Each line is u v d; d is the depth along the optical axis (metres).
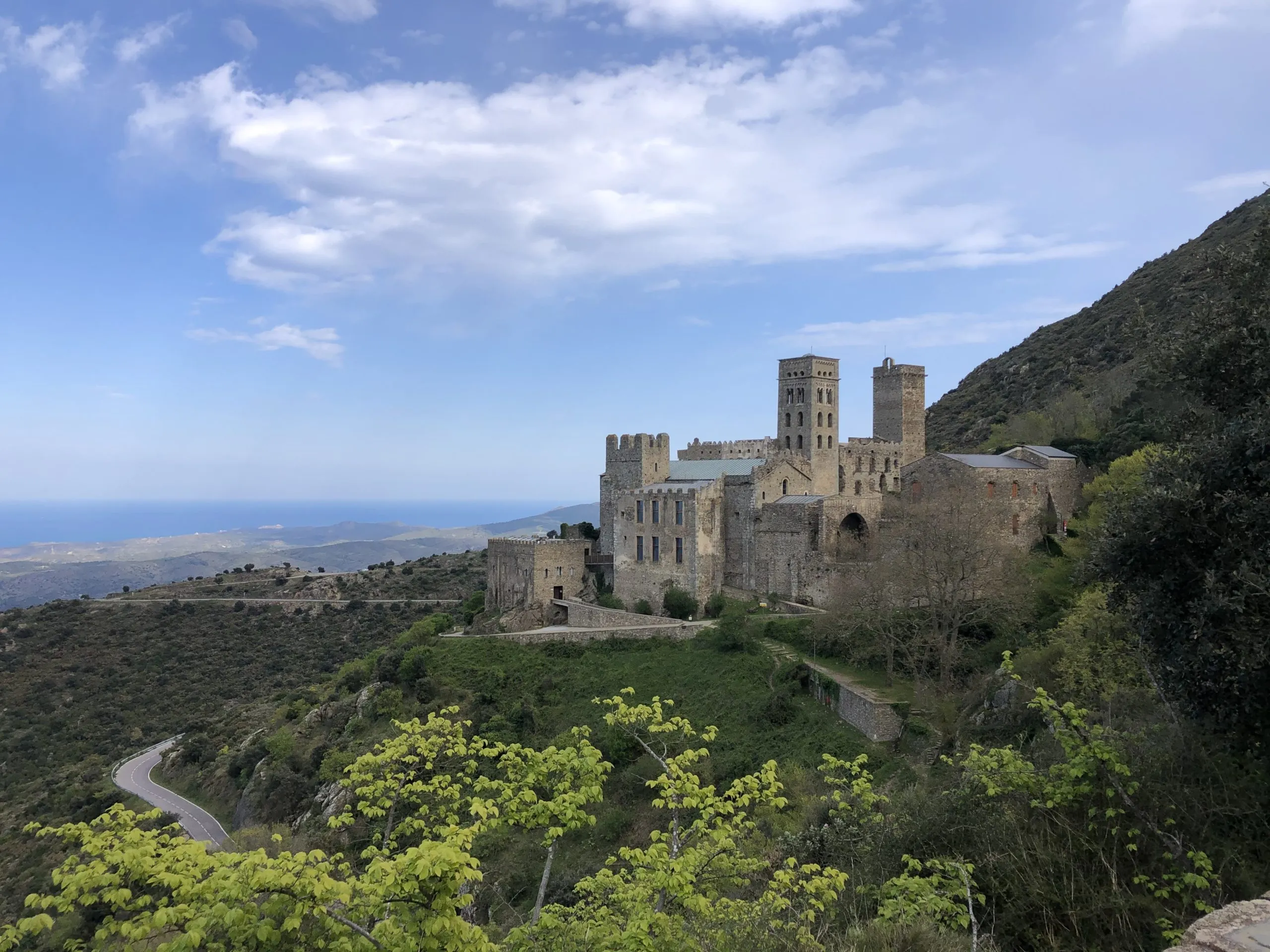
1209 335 29.56
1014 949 20.86
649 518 92.62
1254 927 13.70
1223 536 24.66
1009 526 69.38
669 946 17.58
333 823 20.44
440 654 85.44
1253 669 21.58
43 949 48.22
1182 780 22.28
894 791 44.66
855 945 19.95
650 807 57.06
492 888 36.66
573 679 77.50
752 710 64.50
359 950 14.01
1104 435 80.31
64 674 137.25
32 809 95.12
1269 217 29.39
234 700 128.38
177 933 14.35
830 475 105.00
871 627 62.94
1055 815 22.72
